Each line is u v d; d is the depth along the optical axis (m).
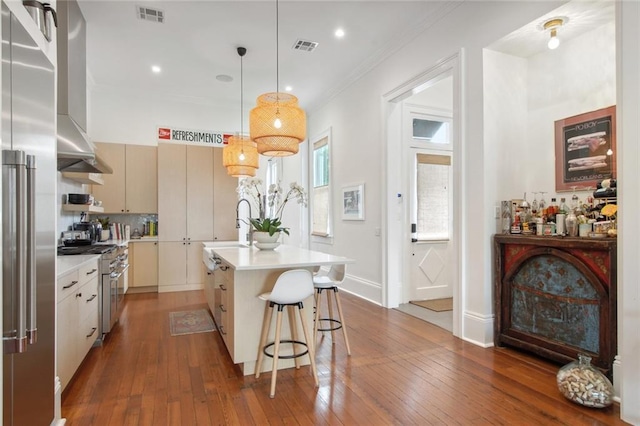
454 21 3.61
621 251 2.18
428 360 3.00
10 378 1.43
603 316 2.45
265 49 4.71
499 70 3.35
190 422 2.11
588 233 2.64
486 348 3.25
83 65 3.89
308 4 3.71
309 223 7.19
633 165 2.12
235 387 2.55
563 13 2.73
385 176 4.75
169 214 5.91
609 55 2.89
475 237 3.37
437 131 5.31
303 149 7.39
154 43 4.54
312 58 4.99
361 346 3.34
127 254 5.22
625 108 2.16
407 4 3.71
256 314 2.80
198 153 6.10
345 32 4.28
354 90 5.55
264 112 3.19
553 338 2.81
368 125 5.16
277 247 4.20
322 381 2.63
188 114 6.68
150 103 6.44
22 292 1.38
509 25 3.04
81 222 4.82
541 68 3.38
